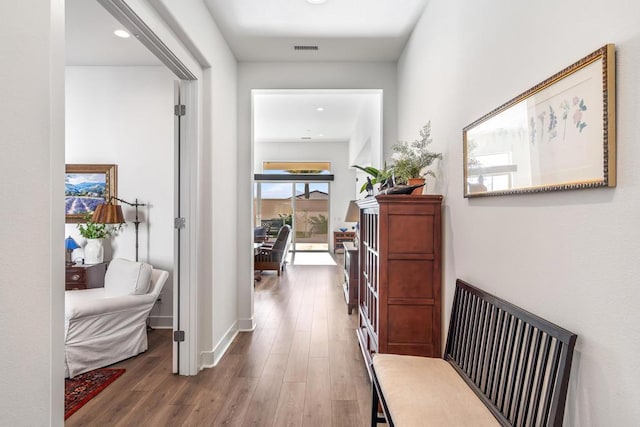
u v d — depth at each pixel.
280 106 6.15
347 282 4.57
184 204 2.70
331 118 7.02
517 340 1.35
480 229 1.75
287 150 9.77
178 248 2.70
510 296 1.46
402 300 2.21
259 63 3.83
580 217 1.07
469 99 1.91
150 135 3.74
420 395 1.45
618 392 0.94
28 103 1.06
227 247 3.34
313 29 3.17
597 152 0.98
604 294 0.98
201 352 2.82
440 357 2.21
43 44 1.11
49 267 1.14
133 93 3.74
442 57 2.36
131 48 3.33
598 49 0.97
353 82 3.87
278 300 4.91
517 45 1.43
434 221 2.22
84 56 3.50
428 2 2.71
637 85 0.88
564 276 1.14
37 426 1.10
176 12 2.15
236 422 2.06
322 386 2.50
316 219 9.94
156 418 2.10
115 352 2.90
